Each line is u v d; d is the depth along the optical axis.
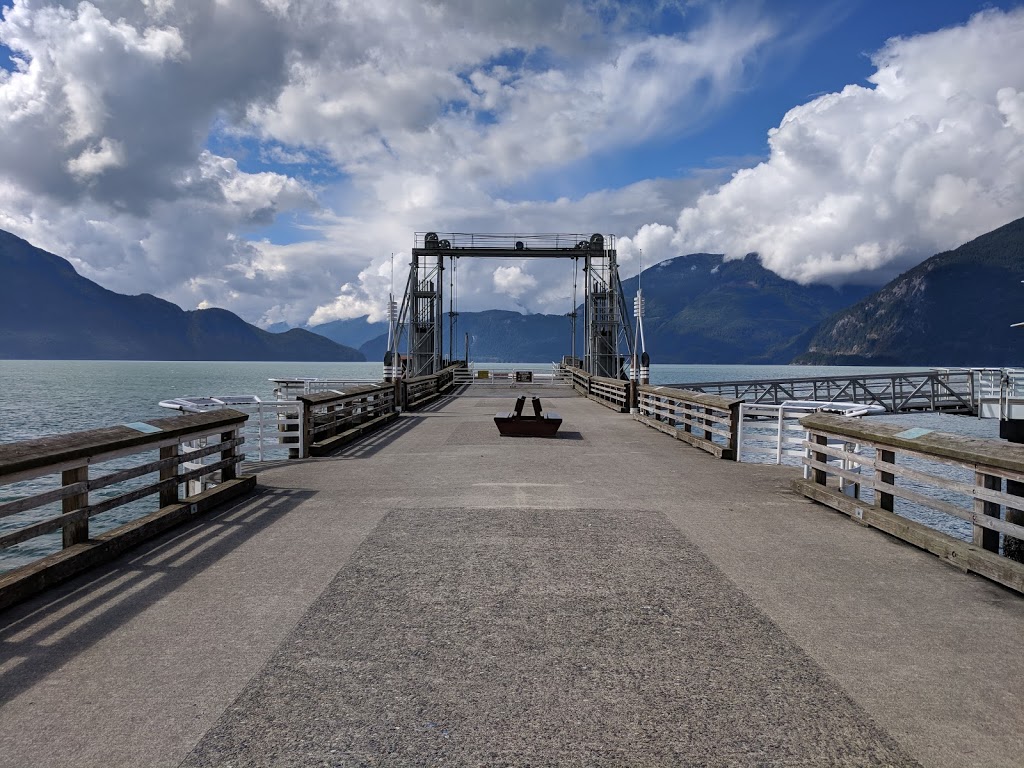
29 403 69.44
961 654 3.94
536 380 50.56
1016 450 5.09
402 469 10.80
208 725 3.14
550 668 3.72
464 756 2.88
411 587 5.07
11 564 16.33
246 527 6.91
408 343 45.47
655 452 12.97
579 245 43.69
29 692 3.47
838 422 8.11
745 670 3.71
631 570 5.50
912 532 6.21
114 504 6.02
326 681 3.57
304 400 12.16
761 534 6.67
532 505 8.02
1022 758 2.89
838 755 2.90
